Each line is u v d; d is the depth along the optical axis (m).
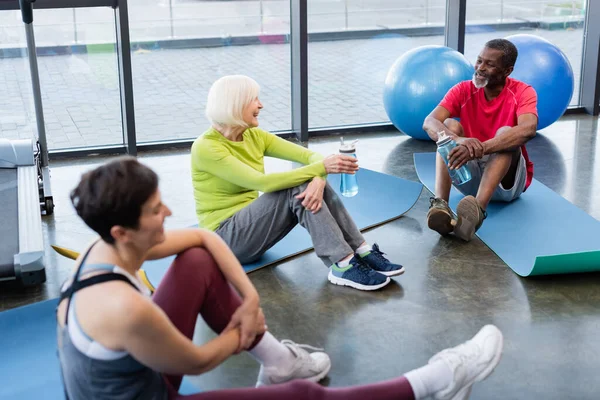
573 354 2.57
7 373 2.39
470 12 5.59
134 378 1.60
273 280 3.15
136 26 4.89
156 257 1.80
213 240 1.90
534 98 3.58
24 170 3.92
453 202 4.04
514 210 3.85
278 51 5.27
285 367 2.12
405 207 3.91
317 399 1.74
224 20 5.07
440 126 3.59
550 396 2.33
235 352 1.80
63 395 2.26
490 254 3.38
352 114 5.59
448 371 1.83
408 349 2.62
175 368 1.61
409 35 5.54
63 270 3.29
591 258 3.03
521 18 5.71
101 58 4.86
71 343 1.56
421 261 3.33
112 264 1.56
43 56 4.74
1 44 4.64
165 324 1.54
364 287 3.04
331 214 3.08
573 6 5.77
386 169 4.72
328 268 3.26
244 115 2.98
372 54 5.48
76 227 3.80
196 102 5.20
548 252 3.33
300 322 2.82
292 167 4.79
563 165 4.71
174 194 4.26
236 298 1.93
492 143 3.43
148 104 5.10
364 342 2.67
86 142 5.01
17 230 3.23
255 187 3.00
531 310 2.88
